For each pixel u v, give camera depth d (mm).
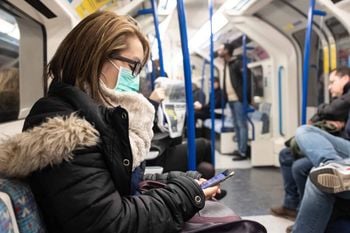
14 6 1878
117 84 1156
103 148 964
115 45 1115
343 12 3533
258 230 1127
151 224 967
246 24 5102
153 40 5168
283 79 5461
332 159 2180
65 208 880
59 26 2271
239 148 6129
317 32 4574
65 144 889
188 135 2057
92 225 883
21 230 853
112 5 2650
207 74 10219
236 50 7281
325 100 4672
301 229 2088
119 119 993
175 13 5184
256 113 6203
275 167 5438
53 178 893
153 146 2379
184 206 1031
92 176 913
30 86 2184
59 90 1068
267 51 5473
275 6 4496
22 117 2064
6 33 1856
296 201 3133
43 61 2285
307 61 3221
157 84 2805
